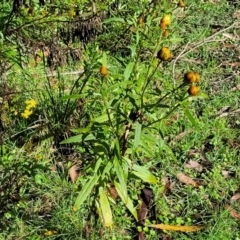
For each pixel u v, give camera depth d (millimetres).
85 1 1397
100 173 801
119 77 838
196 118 1207
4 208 924
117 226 936
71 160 1034
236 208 1000
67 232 909
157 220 958
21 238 900
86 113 1072
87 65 1065
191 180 1053
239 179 1062
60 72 1238
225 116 1225
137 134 749
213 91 1309
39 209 954
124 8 1416
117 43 1338
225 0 1726
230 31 1571
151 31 1174
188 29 1544
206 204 1000
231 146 1144
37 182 972
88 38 1286
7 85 1081
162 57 737
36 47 1135
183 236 924
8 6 1226
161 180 1041
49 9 1323
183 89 1216
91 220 906
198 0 1679
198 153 1122
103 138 795
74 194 967
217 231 932
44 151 1046
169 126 1152
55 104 1094
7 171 937
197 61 1408
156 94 822
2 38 1023
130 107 889
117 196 974
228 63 1425
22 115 1076
